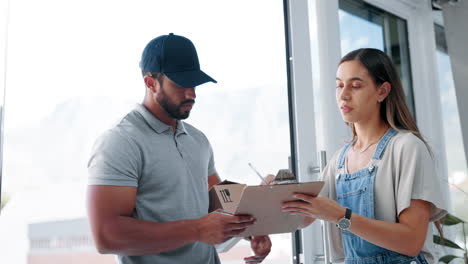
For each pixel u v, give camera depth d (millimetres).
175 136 1675
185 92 1615
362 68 1720
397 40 3543
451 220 2900
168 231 1458
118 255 1569
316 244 2590
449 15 3500
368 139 1765
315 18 2861
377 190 1660
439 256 3205
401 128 1736
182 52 1647
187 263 1597
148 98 1674
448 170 3627
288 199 1426
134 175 1514
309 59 2736
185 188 1619
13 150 11219
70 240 12961
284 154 2676
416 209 1585
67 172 12055
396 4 3510
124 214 1473
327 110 2797
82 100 8492
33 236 12500
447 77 3742
